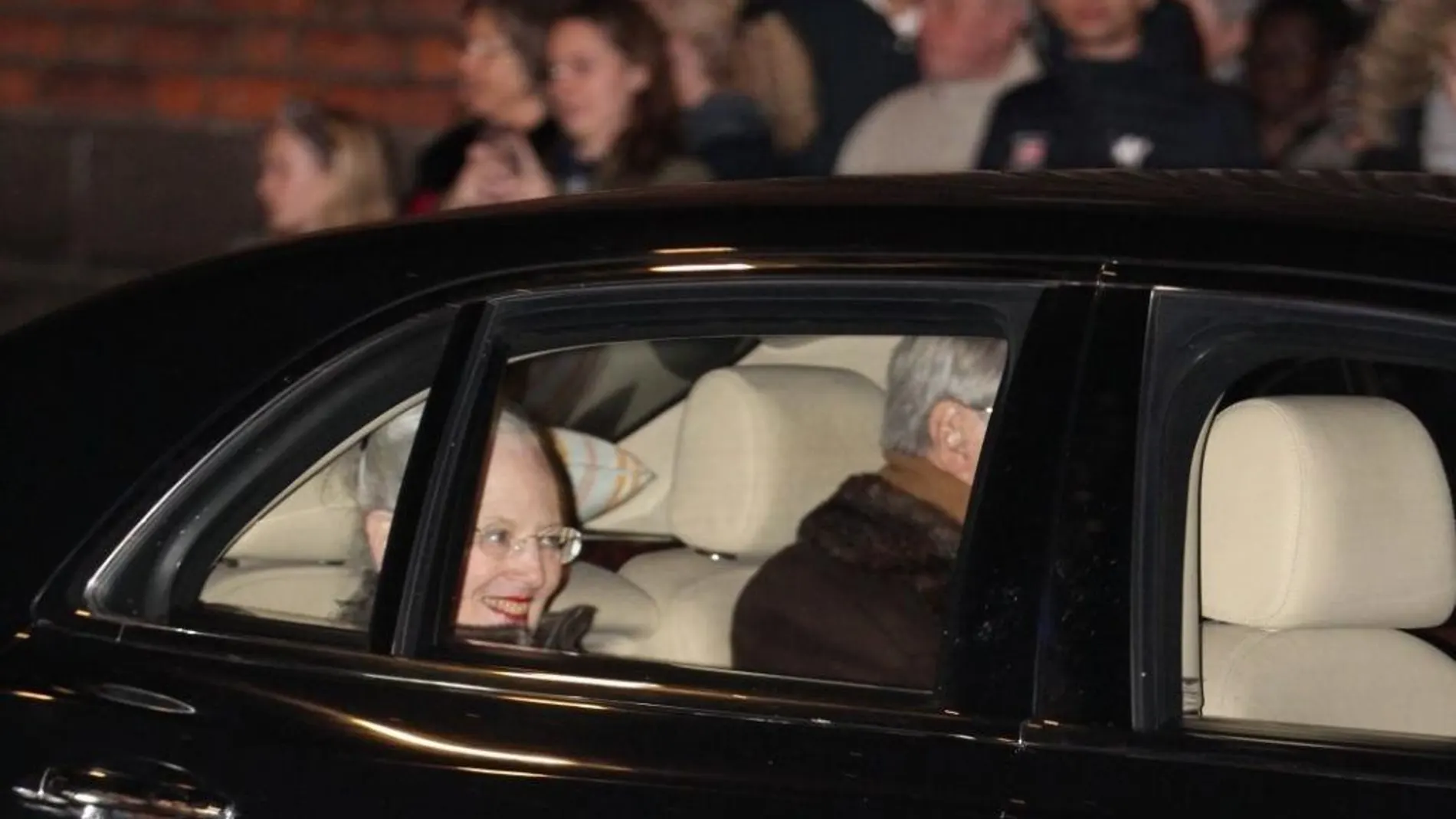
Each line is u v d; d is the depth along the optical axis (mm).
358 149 21703
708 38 20641
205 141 27375
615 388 11234
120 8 27688
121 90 27734
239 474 10219
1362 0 18875
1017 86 19656
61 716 9992
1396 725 9758
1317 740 8766
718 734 9234
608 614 10703
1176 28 19250
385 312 10172
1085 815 8641
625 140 19859
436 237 10414
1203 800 8594
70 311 11156
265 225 27172
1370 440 9555
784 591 10367
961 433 9977
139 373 10547
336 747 9578
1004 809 8719
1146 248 9266
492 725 9477
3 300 28328
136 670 10016
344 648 9883
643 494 11469
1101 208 9578
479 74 20547
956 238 9531
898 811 8820
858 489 10406
